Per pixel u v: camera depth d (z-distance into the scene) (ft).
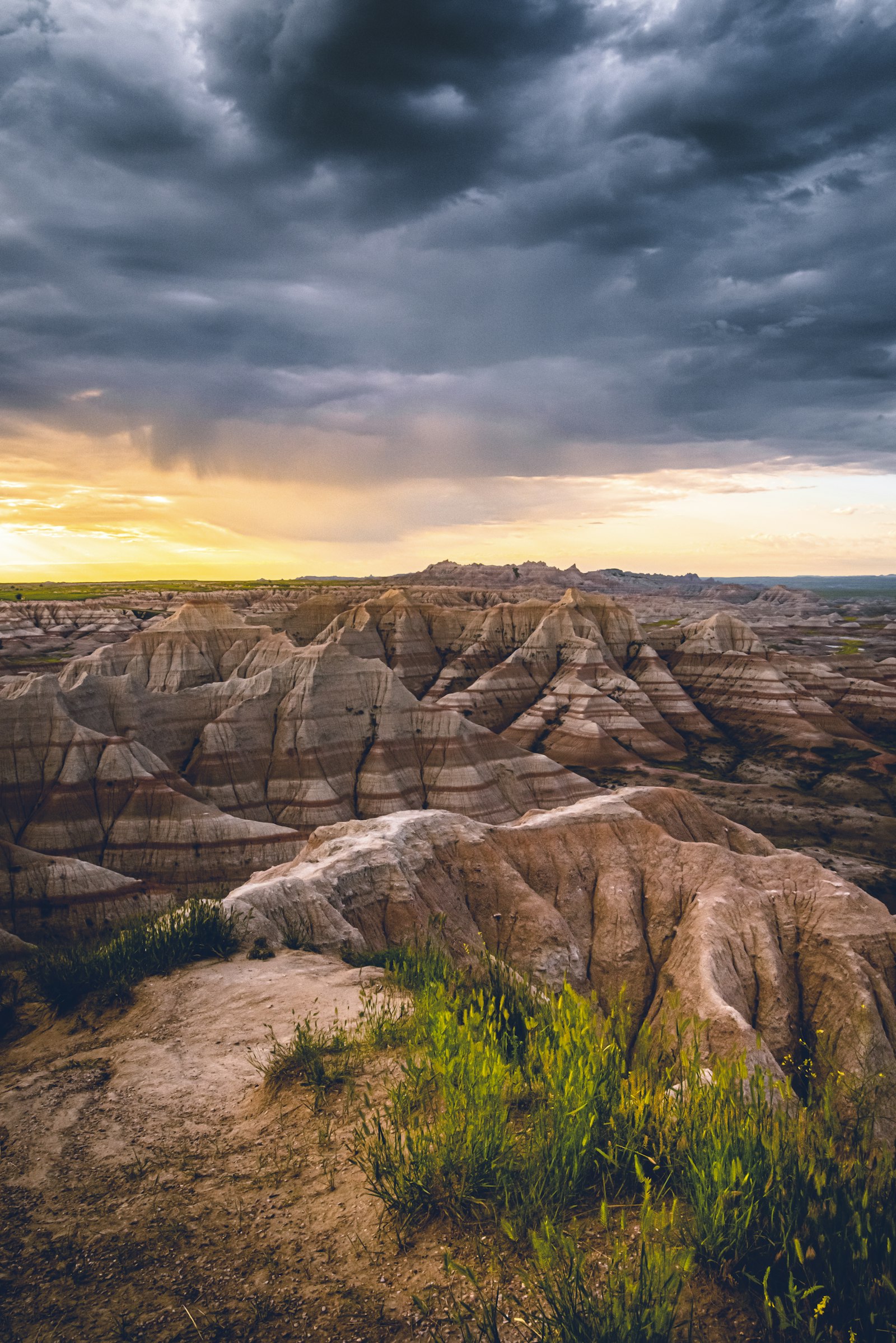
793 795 303.07
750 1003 104.68
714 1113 15.49
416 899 103.04
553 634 443.73
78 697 226.38
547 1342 10.77
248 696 263.08
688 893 125.80
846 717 424.87
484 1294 12.35
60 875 152.56
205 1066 25.08
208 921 39.37
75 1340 12.38
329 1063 22.75
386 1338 11.73
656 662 451.12
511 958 110.32
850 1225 12.19
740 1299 12.01
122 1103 22.50
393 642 451.53
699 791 307.99
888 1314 10.92
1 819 188.44
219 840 191.42
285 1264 13.97
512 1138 15.74
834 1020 102.37
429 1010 23.15
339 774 249.14
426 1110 18.07
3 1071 26.09
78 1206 16.97
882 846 253.44
